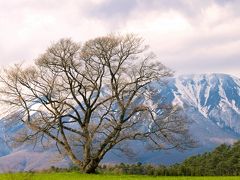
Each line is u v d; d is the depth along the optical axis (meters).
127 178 48.12
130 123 57.97
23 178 32.44
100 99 60.62
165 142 58.12
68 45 58.66
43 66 58.88
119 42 58.72
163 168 73.88
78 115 59.34
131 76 59.22
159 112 58.41
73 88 58.81
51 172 59.81
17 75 58.44
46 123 57.94
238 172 103.06
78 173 57.59
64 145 59.59
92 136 58.34
